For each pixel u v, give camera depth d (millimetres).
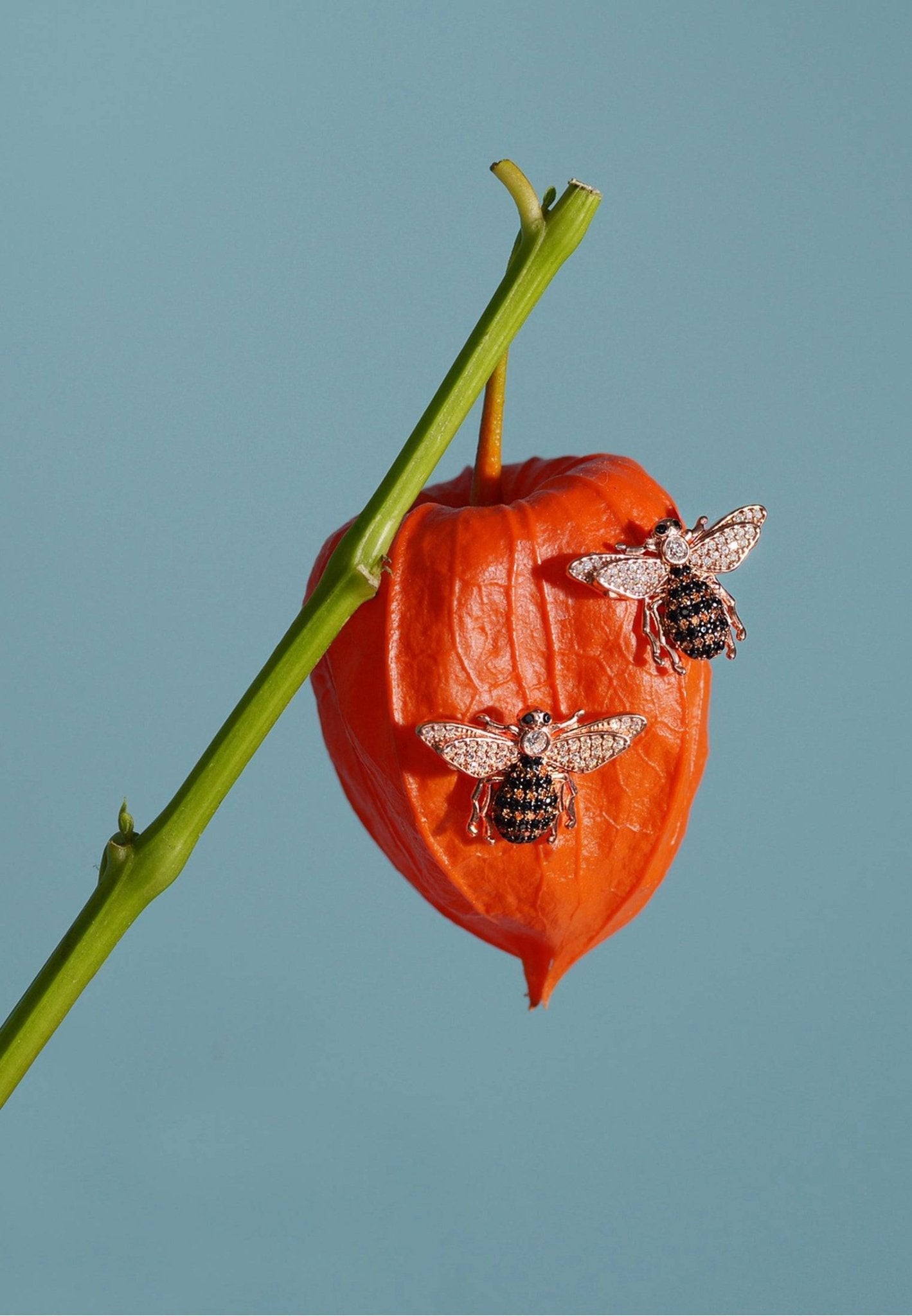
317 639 421
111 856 422
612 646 432
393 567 432
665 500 438
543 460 449
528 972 446
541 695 432
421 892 446
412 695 432
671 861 443
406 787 433
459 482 454
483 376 423
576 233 423
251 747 422
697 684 437
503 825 429
